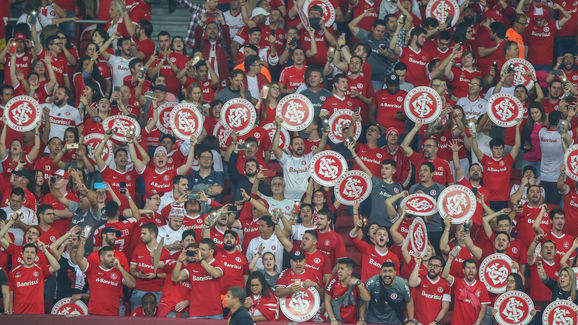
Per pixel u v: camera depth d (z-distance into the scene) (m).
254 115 54.28
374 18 63.50
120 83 59.91
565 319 46.16
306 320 45.44
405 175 53.78
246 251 49.91
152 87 59.75
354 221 48.69
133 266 47.56
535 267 49.47
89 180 54.00
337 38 63.97
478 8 67.12
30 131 55.94
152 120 56.25
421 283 46.28
